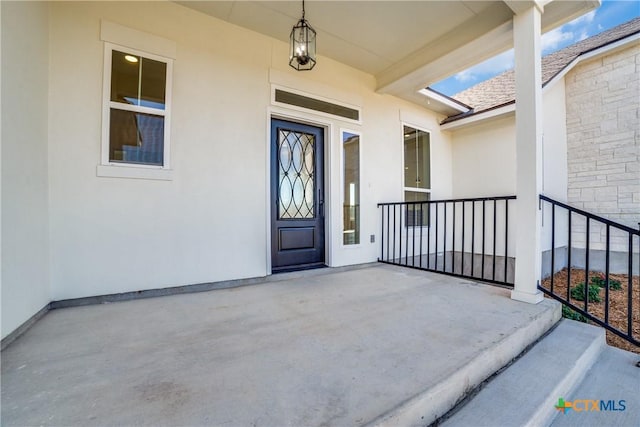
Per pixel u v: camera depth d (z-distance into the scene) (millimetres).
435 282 3156
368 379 1304
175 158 2773
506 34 2908
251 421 1040
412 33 3279
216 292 2801
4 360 1482
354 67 4102
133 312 2221
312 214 3873
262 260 3264
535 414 1285
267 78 3336
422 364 1431
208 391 1223
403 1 2771
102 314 2168
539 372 1625
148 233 2648
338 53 3721
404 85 4152
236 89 3129
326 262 3914
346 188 4105
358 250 4164
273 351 1582
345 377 1321
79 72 2381
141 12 2635
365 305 2377
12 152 1751
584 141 4840
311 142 3881
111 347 1636
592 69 4738
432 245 5281
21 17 1874
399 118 4738
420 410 1169
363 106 4246
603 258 4660
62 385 1266
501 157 4984
